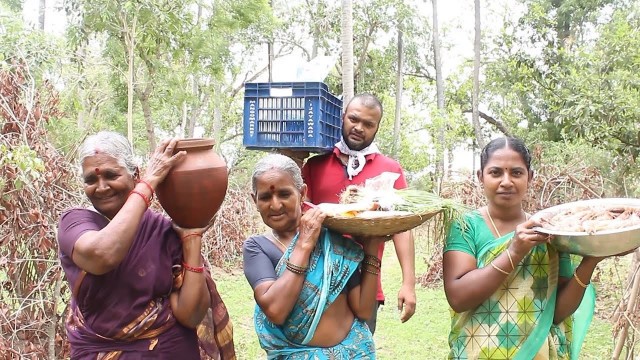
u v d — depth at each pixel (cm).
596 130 757
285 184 280
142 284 252
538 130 1969
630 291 482
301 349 278
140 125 2119
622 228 254
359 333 289
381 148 2253
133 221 238
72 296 256
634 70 872
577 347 311
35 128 486
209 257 1110
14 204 453
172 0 1178
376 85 2809
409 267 371
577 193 915
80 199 500
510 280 284
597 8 2353
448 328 750
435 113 2342
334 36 2520
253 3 1413
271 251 289
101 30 1139
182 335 265
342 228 274
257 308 292
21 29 766
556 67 1278
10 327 443
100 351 253
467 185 962
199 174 256
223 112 2406
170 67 1277
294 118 431
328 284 273
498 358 284
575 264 301
